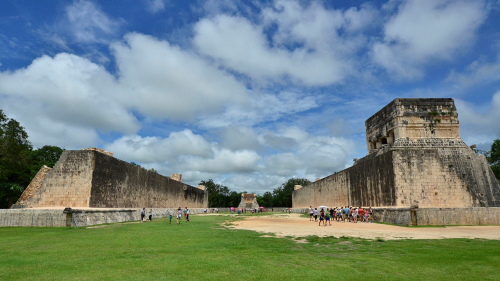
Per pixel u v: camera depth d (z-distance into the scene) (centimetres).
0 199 3681
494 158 4131
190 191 5912
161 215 3522
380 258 929
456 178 2388
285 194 9562
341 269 783
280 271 757
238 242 1259
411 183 2383
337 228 1912
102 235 1444
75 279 666
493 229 1759
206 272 738
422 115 3194
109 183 2689
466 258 918
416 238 1371
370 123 3909
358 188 3212
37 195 2375
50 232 1559
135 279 668
